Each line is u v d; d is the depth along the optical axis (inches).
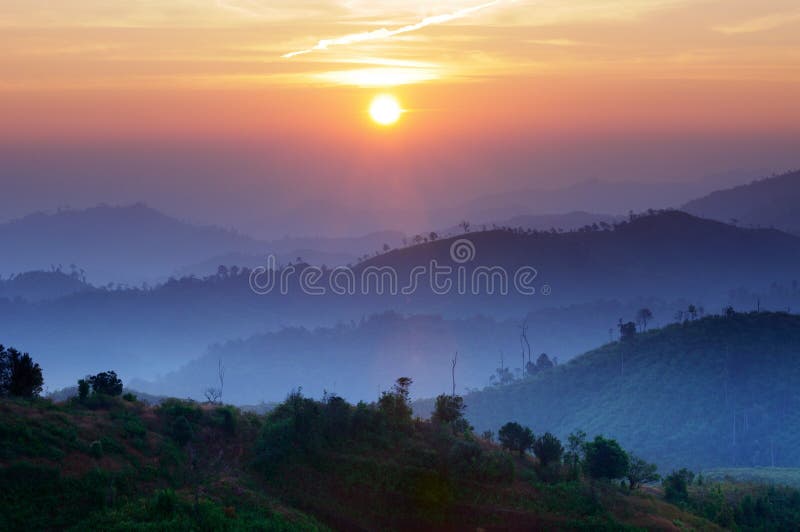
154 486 2053.4
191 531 1872.5
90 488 1939.0
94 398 2412.6
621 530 2305.6
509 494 2394.2
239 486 2181.3
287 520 2073.1
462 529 2237.9
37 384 2400.3
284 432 2428.6
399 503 2276.1
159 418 2418.8
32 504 1843.0
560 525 2297.0
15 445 1968.5
